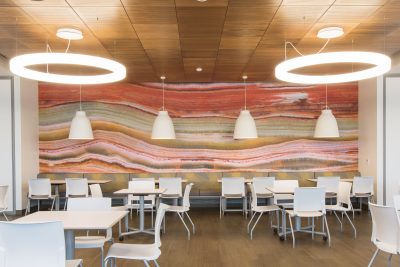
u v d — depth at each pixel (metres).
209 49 6.85
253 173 9.82
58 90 9.91
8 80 8.62
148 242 6.16
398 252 3.51
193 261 5.09
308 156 9.98
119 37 6.11
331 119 8.18
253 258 5.23
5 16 5.16
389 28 5.76
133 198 7.71
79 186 7.98
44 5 4.77
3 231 2.74
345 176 9.68
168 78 9.56
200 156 10.02
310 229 7.05
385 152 8.66
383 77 8.66
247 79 9.75
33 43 6.46
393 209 3.48
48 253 2.76
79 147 9.93
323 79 5.97
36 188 8.32
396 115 8.65
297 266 4.86
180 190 7.73
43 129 9.88
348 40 6.39
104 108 9.95
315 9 4.97
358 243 6.03
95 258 5.29
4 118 8.64
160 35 6.01
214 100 10.02
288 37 6.17
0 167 8.64
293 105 10.01
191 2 4.70
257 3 4.75
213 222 7.91
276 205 6.66
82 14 5.09
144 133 9.98
